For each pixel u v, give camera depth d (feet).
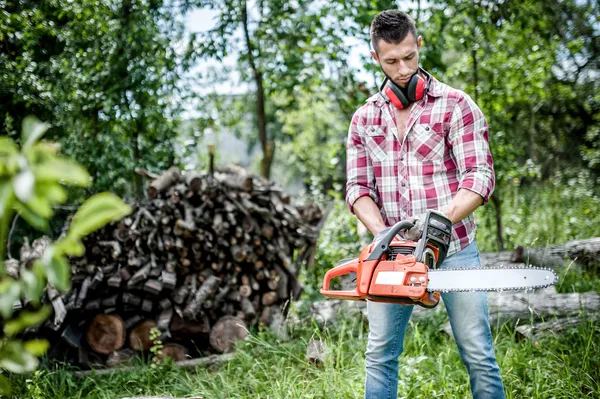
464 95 7.75
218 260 15.19
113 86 20.84
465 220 7.85
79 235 2.21
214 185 14.96
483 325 7.54
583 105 36.60
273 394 11.27
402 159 8.04
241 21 24.31
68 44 20.24
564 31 30.53
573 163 39.11
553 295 13.75
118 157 20.16
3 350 2.34
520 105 31.19
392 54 7.63
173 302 14.44
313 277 18.62
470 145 7.66
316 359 12.41
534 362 11.28
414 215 7.97
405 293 6.84
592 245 16.34
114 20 20.71
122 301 14.39
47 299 13.32
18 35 18.42
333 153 24.90
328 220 22.72
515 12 21.58
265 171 26.25
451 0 21.17
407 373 10.84
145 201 15.03
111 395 11.97
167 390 12.42
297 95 30.99
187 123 24.89
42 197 2.09
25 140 2.10
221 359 13.82
